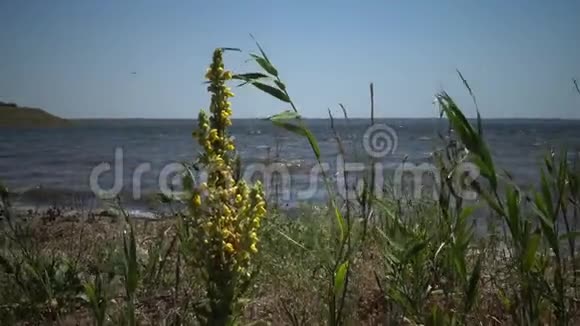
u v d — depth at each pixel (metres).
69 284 3.99
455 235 3.25
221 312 2.46
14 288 3.96
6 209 4.36
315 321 3.46
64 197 11.66
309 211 6.71
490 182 2.90
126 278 2.92
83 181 20.48
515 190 2.88
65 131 116.75
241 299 2.53
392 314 3.42
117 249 4.39
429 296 3.39
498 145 43.81
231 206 2.43
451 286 3.53
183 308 3.35
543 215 2.88
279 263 4.55
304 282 4.15
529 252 2.85
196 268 2.65
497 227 4.62
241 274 2.53
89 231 6.17
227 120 2.49
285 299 3.96
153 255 3.94
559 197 3.02
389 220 4.37
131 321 2.92
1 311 3.73
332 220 3.99
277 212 6.07
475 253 4.41
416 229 3.95
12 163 33.25
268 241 4.95
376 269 4.22
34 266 3.96
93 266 4.41
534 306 2.96
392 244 3.35
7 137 83.56
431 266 3.56
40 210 9.33
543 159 3.36
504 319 3.48
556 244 2.90
